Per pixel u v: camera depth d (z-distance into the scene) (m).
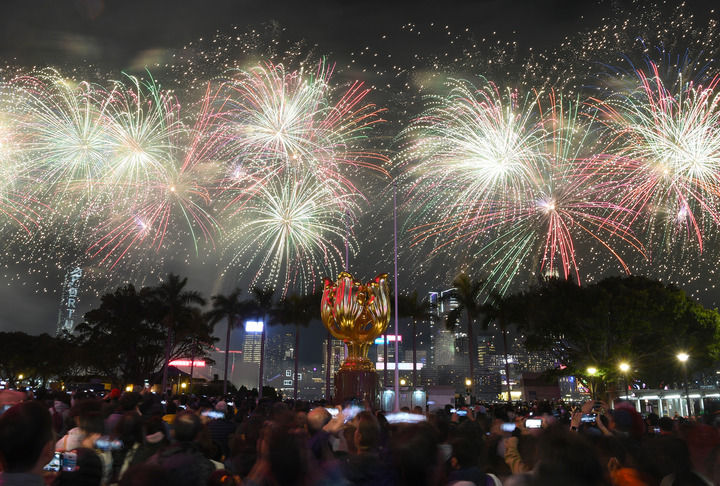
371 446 6.10
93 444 6.61
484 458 6.52
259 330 76.94
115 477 6.55
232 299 77.25
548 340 55.75
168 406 13.50
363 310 26.56
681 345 52.25
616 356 50.66
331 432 8.41
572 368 55.56
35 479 3.85
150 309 76.88
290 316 73.62
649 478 5.34
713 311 55.50
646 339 54.19
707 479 5.25
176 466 4.34
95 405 7.06
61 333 94.12
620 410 8.09
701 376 66.94
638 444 6.21
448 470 5.77
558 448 3.29
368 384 26.05
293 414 6.52
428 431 4.35
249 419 6.81
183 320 77.81
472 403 45.03
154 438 6.94
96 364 78.94
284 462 3.83
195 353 86.38
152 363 83.12
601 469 3.22
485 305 61.56
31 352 89.75
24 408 4.02
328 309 27.25
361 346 26.97
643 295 50.78
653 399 51.50
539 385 81.50
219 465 6.74
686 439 5.47
